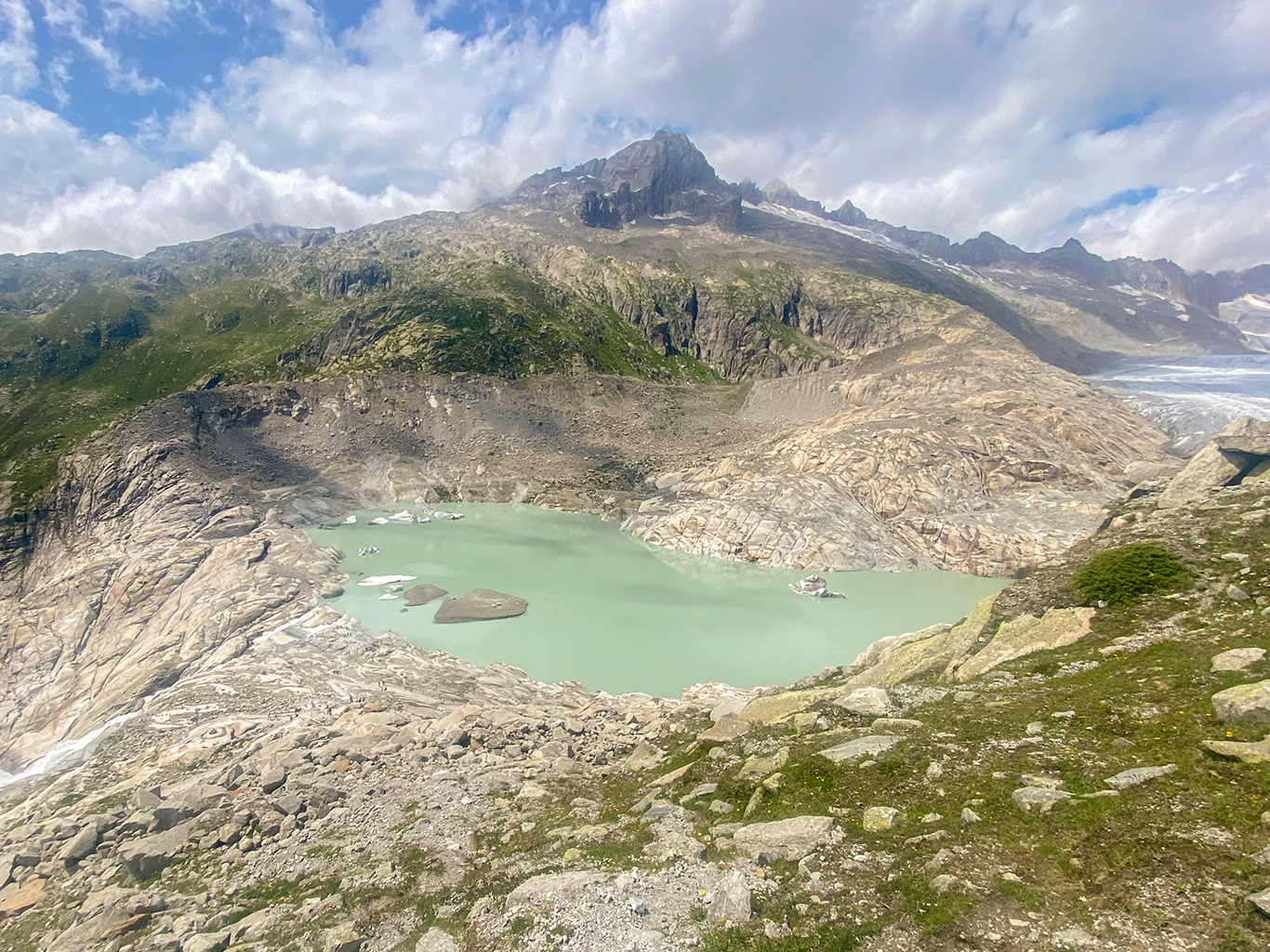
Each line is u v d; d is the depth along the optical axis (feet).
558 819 88.58
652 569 353.31
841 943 51.70
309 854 88.43
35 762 211.82
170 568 333.62
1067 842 55.93
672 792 89.20
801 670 223.92
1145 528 135.33
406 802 100.37
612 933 58.95
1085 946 45.16
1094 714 77.30
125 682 251.19
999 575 334.65
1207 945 42.37
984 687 97.55
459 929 65.98
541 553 385.50
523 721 134.62
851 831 67.00
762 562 361.30
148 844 93.40
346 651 231.91
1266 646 80.74
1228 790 55.47
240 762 119.96
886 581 329.72
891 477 409.49
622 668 226.38
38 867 97.35
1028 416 469.16
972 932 48.96
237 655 239.50
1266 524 116.98
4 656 309.83
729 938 55.47
